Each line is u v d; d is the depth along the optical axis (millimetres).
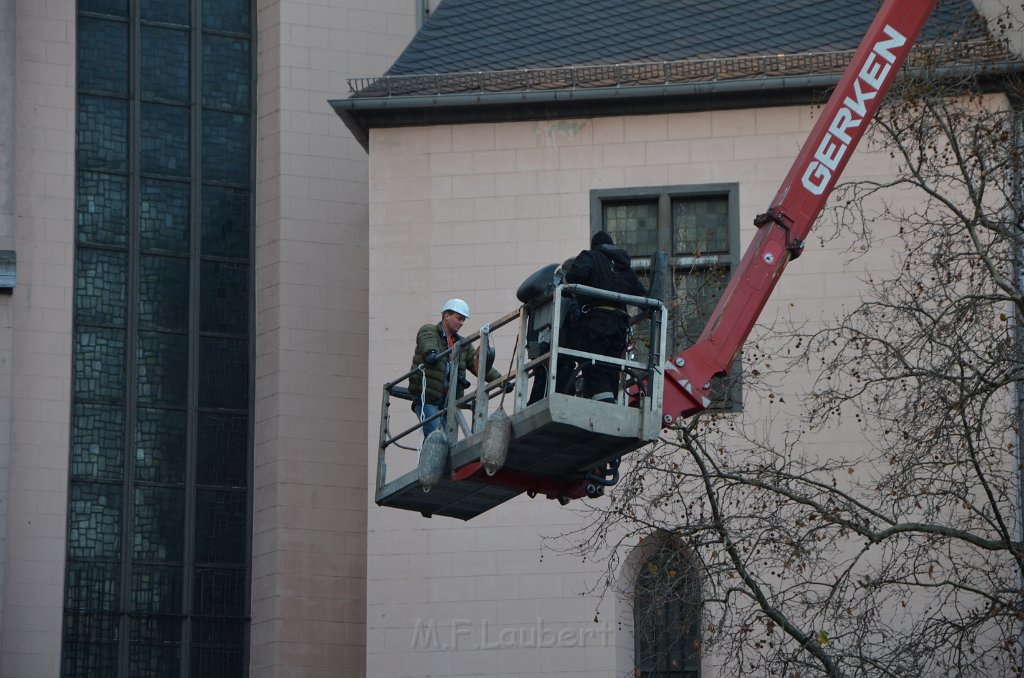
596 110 69375
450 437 44938
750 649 61281
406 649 65688
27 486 74500
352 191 79000
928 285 64500
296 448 75688
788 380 65625
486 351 44438
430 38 73188
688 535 51750
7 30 77188
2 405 73375
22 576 73625
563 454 43281
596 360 41594
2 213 75875
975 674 57750
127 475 76688
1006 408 59531
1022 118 55188
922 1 49344
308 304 77438
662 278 43000
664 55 70812
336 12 80688
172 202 79750
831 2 72375
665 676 64875
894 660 49750
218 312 79188
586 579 65312
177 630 76000
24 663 72875
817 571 62250
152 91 80375
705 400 45625
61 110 78125
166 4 81188
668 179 68750
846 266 66562
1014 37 67188
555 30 72812
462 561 66188
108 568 75750
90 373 77188
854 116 48594
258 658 74438
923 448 52844
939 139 65625
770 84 68000
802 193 47938
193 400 78125
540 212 69000
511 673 65000
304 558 74562
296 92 79625
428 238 69188
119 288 78312
